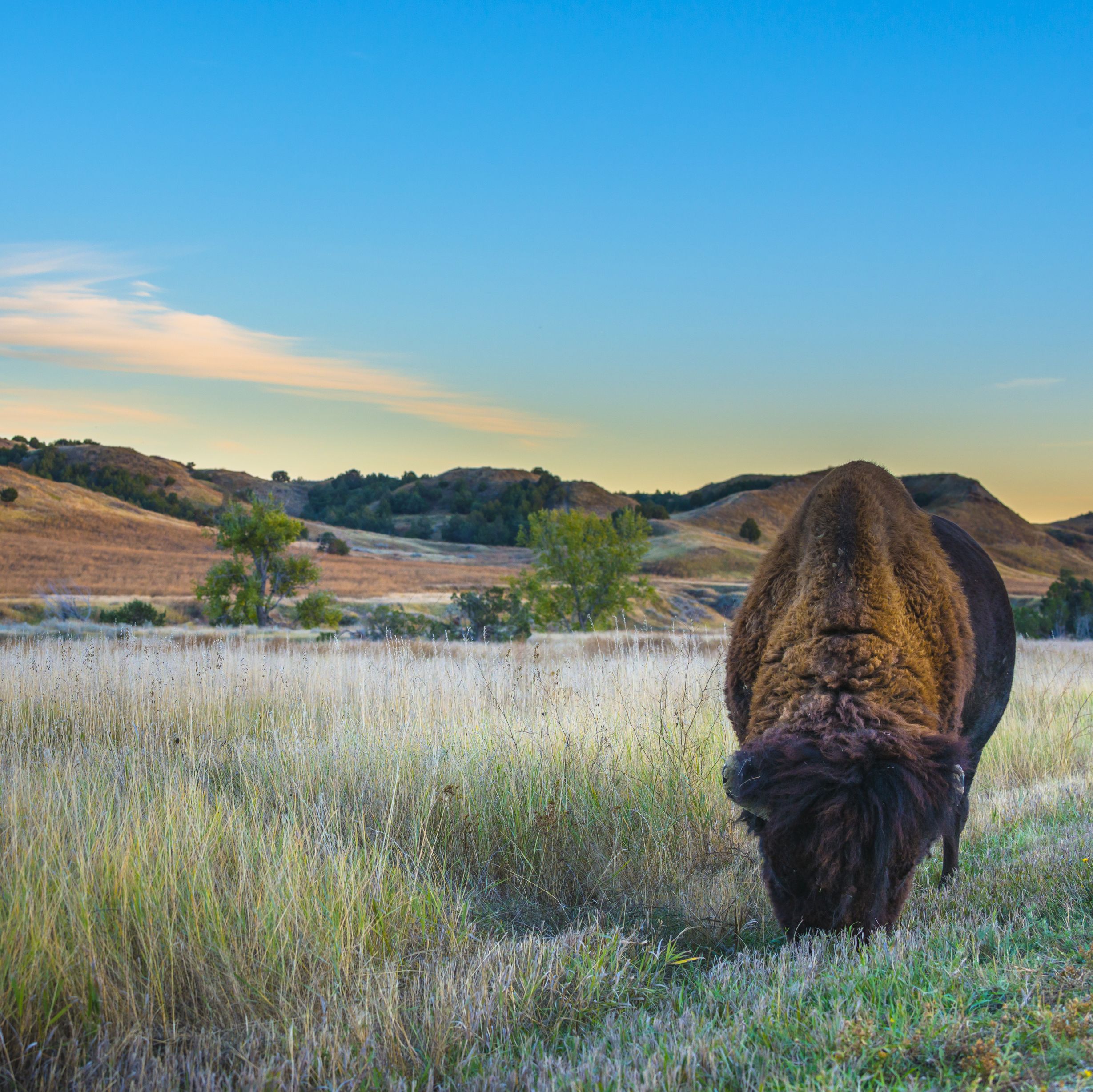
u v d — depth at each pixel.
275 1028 2.98
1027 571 161.62
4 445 176.50
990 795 6.43
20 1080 2.66
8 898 3.29
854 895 2.76
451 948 3.65
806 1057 2.46
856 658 3.29
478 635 26.56
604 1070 2.47
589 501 187.12
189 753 6.16
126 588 59.56
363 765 5.85
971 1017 2.52
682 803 5.32
